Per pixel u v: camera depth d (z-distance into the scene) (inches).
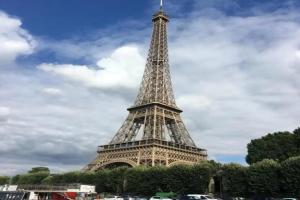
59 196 7613.2
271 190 7411.4
